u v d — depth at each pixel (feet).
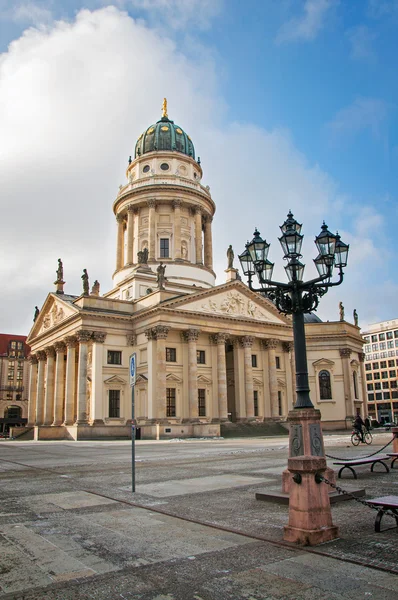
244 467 77.56
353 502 47.44
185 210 301.63
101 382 227.40
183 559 30.48
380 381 531.50
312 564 29.04
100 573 28.43
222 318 241.35
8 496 54.49
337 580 26.58
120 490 56.44
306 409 51.16
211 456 101.40
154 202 292.61
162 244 293.84
